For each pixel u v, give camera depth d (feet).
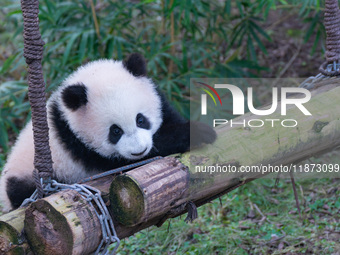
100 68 13.75
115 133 12.53
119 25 26.45
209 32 26.61
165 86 24.03
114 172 10.64
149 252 16.29
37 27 10.00
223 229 17.16
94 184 10.25
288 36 32.17
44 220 9.25
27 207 9.58
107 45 23.57
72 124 12.69
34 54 10.01
